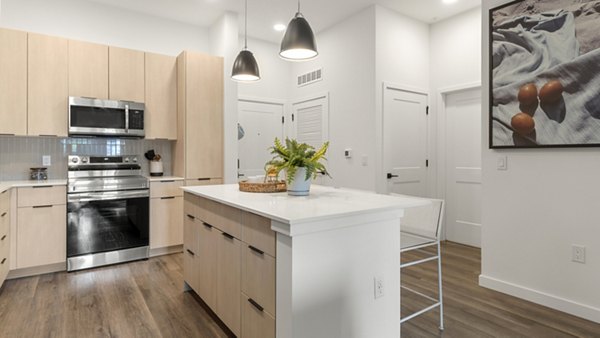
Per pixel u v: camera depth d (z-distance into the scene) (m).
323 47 4.74
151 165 4.15
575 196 2.41
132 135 3.80
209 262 2.34
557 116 2.47
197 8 4.11
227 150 4.26
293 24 2.37
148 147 4.24
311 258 1.58
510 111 2.73
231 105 4.29
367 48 4.09
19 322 2.31
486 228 2.92
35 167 3.59
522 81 2.65
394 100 4.18
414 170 4.38
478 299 2.69
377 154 4.01
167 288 2.91
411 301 2.66
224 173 4.25
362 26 4.15
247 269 1.87
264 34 4.93
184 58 3.99
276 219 1.55
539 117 2.56
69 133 3.47
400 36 4.22
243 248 1.91
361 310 1.77
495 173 2.86
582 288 2.38
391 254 1.91
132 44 4.16
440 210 2.26
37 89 3.34
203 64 4.11
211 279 2.31
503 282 2.81
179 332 2.21
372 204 1.88
